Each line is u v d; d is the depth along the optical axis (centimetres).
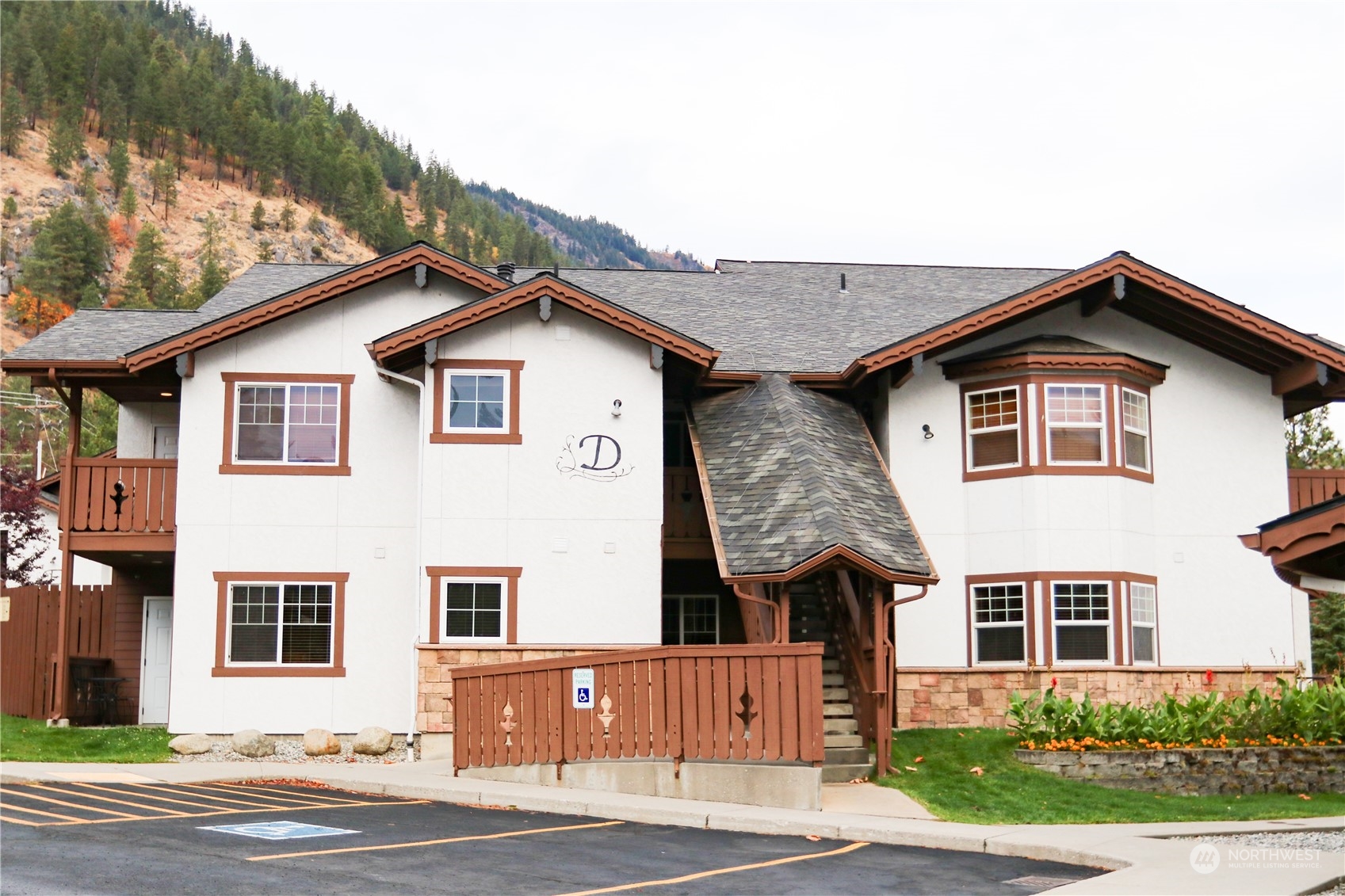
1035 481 2095
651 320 2048
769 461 1989
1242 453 2228
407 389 2152
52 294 14225
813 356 2341
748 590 2067
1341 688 1903
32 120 18225
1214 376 2247
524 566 2017
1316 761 1767
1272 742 1791
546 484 2038
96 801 1427
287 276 2603
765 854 1195
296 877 1001
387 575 2105
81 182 17188
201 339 2075
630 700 1576
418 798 1571
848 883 1050
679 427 2386
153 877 984
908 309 2617
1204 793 1731
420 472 2020
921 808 1493
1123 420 2145
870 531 1833
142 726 2200
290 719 2055
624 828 1351
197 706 2036
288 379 2127
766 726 1483
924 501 2164
